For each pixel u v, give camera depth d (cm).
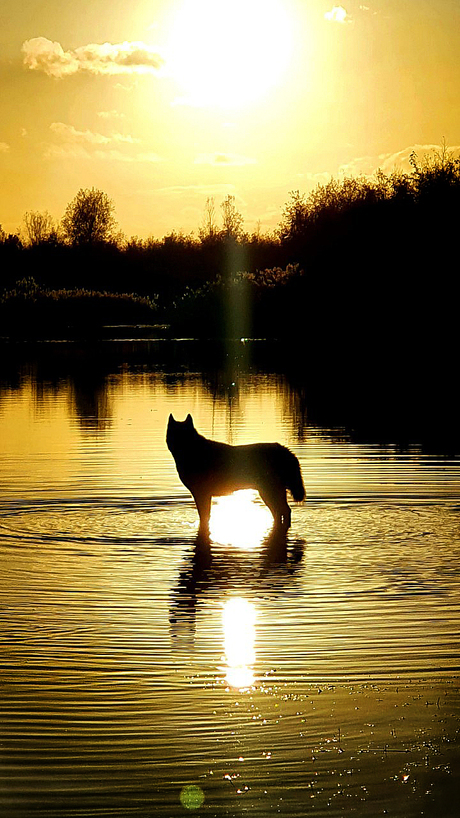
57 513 1353
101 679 762
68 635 862
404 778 611
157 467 1703
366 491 1505
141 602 956
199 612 924
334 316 5628
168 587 1009
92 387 3325
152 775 619
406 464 1742
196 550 1163
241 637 855
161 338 6378
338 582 1024
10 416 2498
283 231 8594
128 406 2719
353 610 929
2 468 1694
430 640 847
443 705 712
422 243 5294
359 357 4625
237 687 747
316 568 1080
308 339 5828
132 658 804
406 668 783
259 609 933
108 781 612
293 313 6019
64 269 11356
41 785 608
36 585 1014
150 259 11525
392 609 931
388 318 5347
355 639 850
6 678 763
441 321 5175
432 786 602
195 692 737
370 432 2181
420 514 1353
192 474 1282
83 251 11794
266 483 1276
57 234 12638
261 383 3441
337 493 1492
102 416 2473
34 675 770
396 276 5325
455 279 5184
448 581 1027
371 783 604
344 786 602
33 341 6222
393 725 681
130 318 7288
